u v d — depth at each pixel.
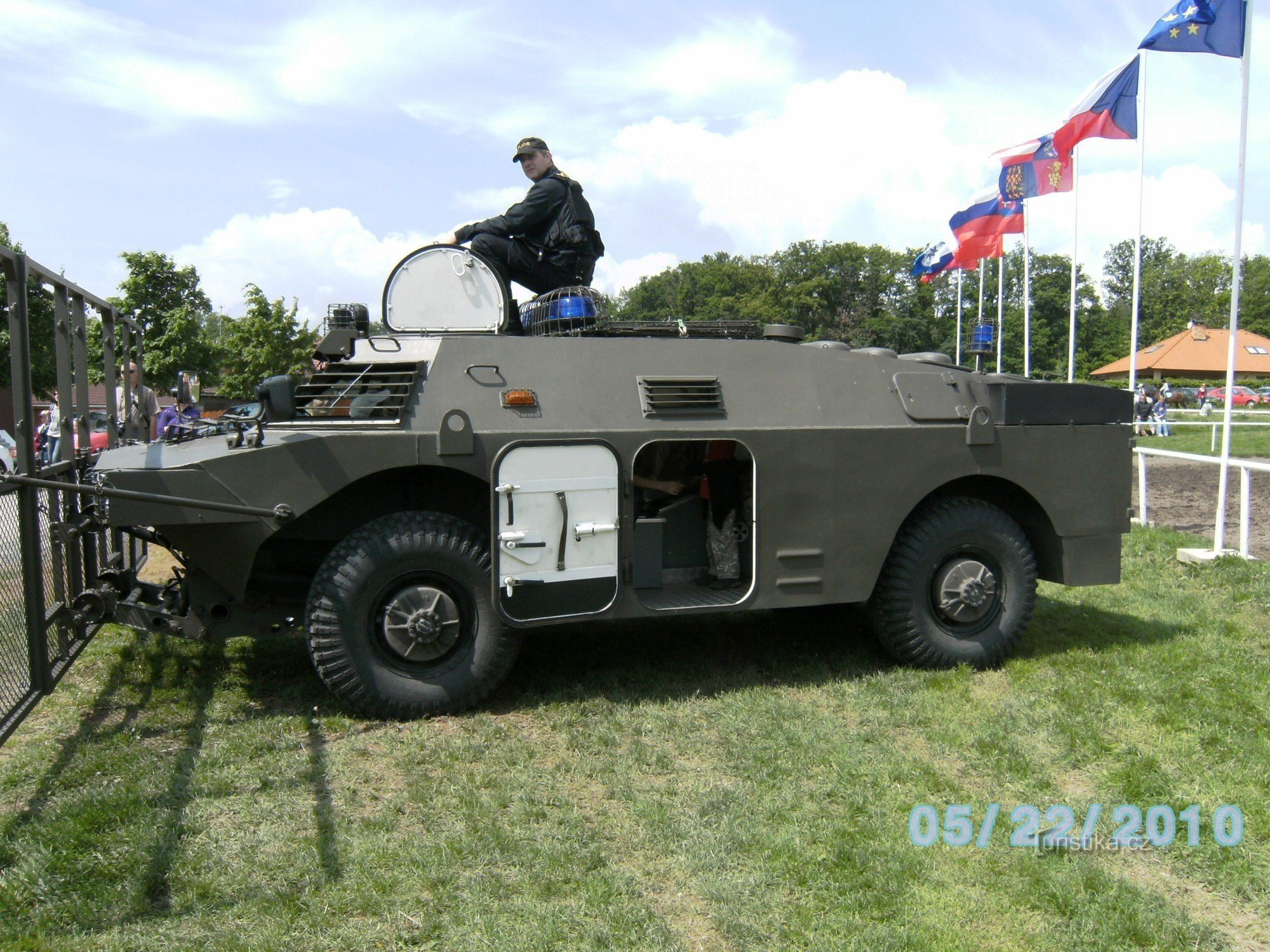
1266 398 44.16
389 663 4.39
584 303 5.07
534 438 4.35
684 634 5.90
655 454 5.37
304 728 4.30
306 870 3.10
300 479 4.16
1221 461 7.82
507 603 4.39
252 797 3.62
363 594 4.29
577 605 4.52
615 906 2.92
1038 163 12.95
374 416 4.46
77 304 5.25
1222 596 6.82
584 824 3.44
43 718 4.44
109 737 4.20
